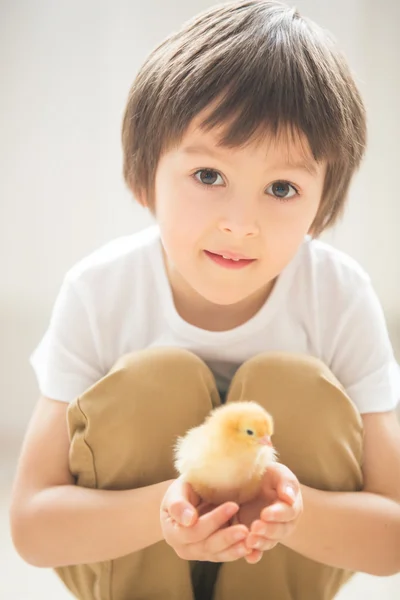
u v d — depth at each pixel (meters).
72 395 0.85
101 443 0.80
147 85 0.79
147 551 0.80
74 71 1.21
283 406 0.80
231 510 0.67
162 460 0.80
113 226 1.24
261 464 0.69
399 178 1.26
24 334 1.23
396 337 1.27
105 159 1.23
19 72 1.21
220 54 0.75
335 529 0.79
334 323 0.88
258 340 0.87
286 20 0.79
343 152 0.78
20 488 0.82
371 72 1.23
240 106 0.73
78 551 0.79
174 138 0.75
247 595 0.80
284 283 0.87
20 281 1.24
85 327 0.87
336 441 0.80
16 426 1.21
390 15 1.22
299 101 0.74
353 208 1.26
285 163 0.74
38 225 1.23
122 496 0.79
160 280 0.87
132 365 0.81
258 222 0.74
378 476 0.82
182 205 0.76
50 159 1.23
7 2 1.20
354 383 0.87
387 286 1.28
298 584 0.81
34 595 0.95
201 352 0.87
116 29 1.21
